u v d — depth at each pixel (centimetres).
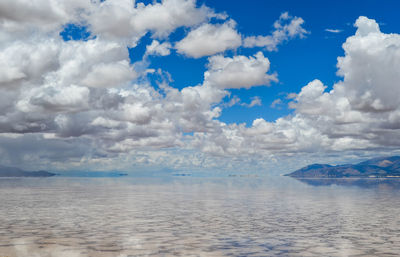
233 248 1241
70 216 2162
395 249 1235
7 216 2158
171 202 3300
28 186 7769
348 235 1506
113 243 1324
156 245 1288
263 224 1833
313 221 1958
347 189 6506
